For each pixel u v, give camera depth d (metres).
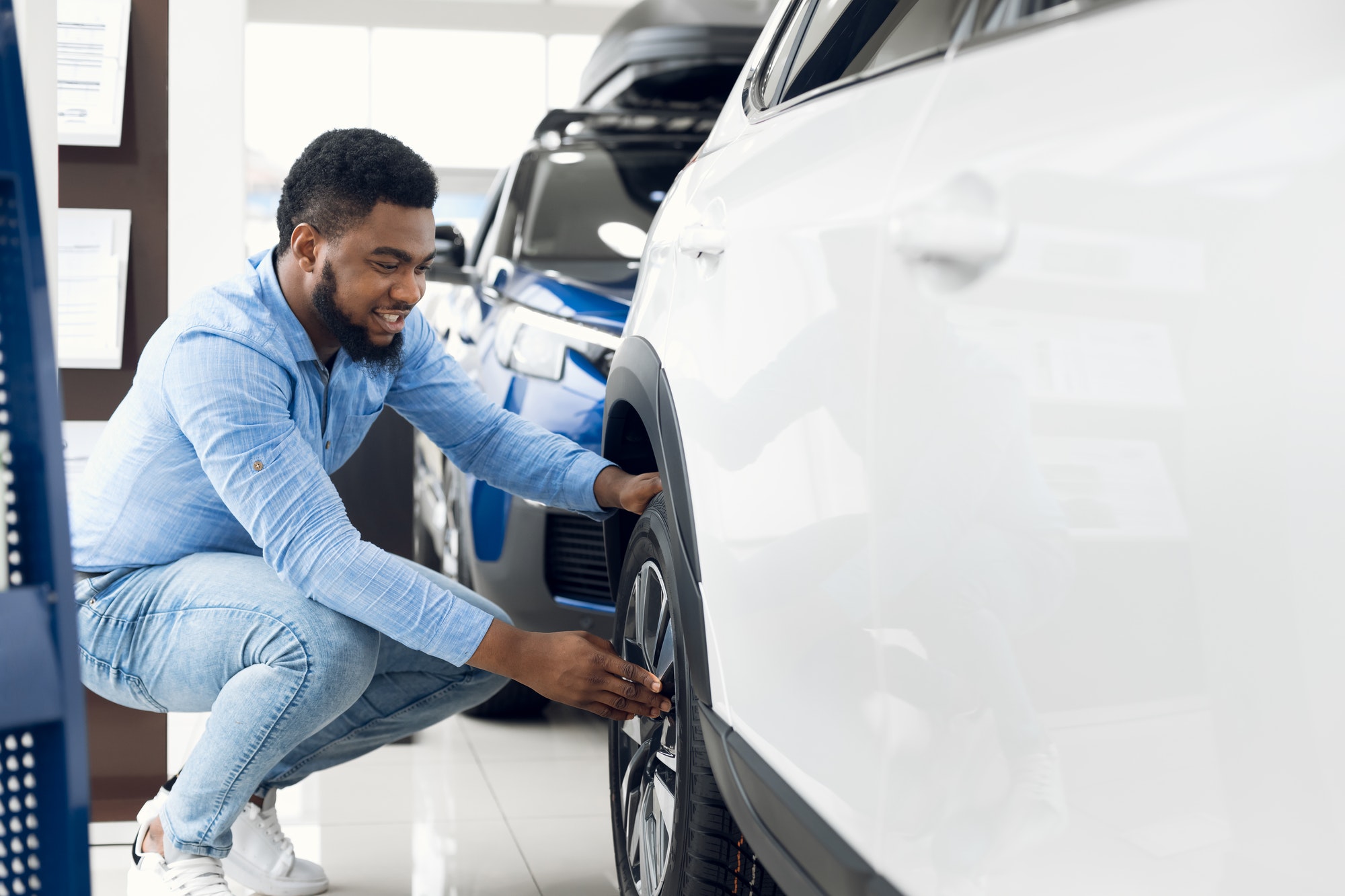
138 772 2.08
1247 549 0.50
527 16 10.84
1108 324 0.56
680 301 1.30
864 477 0.79
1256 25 0.53
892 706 0.77
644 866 1.41
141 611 1.52
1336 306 0.46
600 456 1.73
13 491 0.80
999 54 0.71
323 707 1.47
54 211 1.43
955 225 0.66
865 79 0.94
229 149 2.23
